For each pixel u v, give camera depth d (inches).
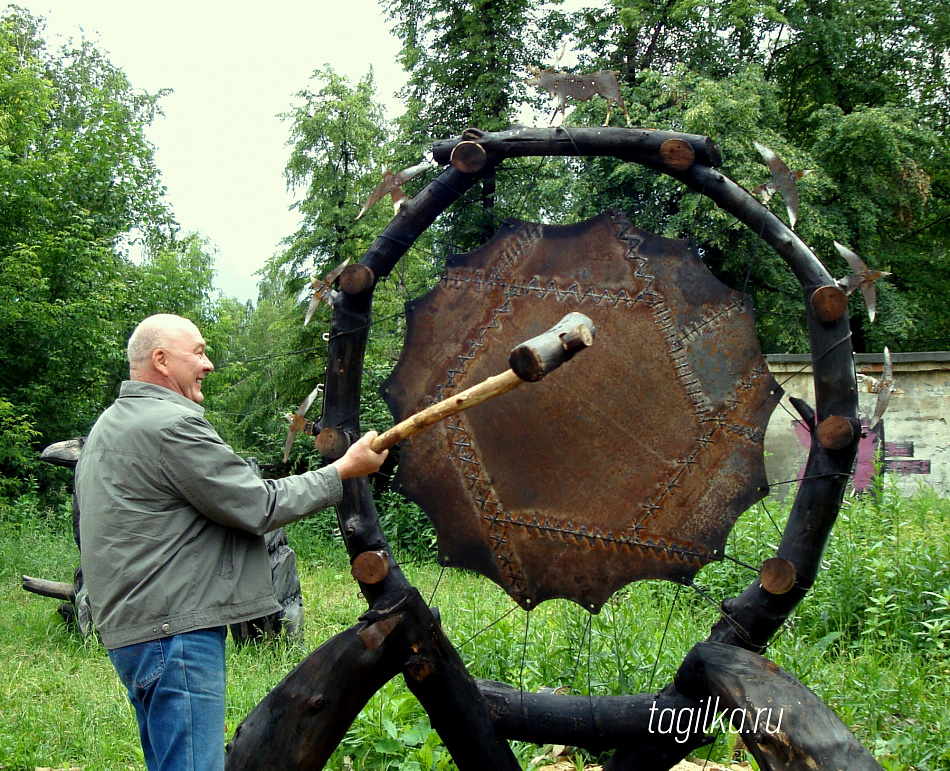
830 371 100.6
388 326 495.8
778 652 177.6
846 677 172.1
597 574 105.7
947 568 219.6
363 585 106.3
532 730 107.9
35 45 852.6
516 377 85.5
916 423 431.8
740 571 241.6
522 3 530.9
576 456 106.6
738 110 535.8
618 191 512.7
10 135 548.1
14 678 195.2
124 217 605.6
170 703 88.9
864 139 648.4
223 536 94.4
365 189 681.0
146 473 91.2
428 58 544.4
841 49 762.2
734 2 633.6
